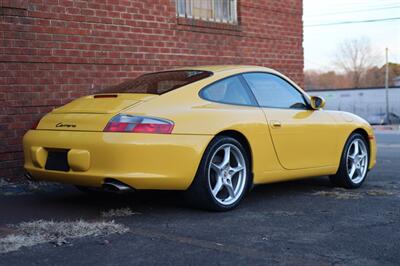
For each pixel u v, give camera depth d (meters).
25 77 6.89
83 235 4.42
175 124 4.90
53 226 4.66
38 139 5.23
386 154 11.88
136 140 4.68
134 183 4.71
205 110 5.19
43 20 7.04
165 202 5.72
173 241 4.29
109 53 7.81
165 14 8.56
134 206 5.55
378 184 7.19
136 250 4.07
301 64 11.19
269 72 6.18
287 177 5.96
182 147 4.86
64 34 7.27
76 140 4.90
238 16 9.86
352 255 3.99
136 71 8.17
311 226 4.80
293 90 6.34
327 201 5.93
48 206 5.57
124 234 4.48
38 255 3.94
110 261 3.83
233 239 4.37
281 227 4.76
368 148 7.10
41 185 6.71
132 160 4.68
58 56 7.22
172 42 8.69
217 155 5.28
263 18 10.30
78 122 5.03
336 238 4.43
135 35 8.14
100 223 4.77
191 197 5.16
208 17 9.41
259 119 5.60
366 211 5.43
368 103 54.62
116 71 7.91
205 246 4.18
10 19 6.72
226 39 9.59
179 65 8.80
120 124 4.77
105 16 7.74
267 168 5.68
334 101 56.41
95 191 6.18
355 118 6.96
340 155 6.60
